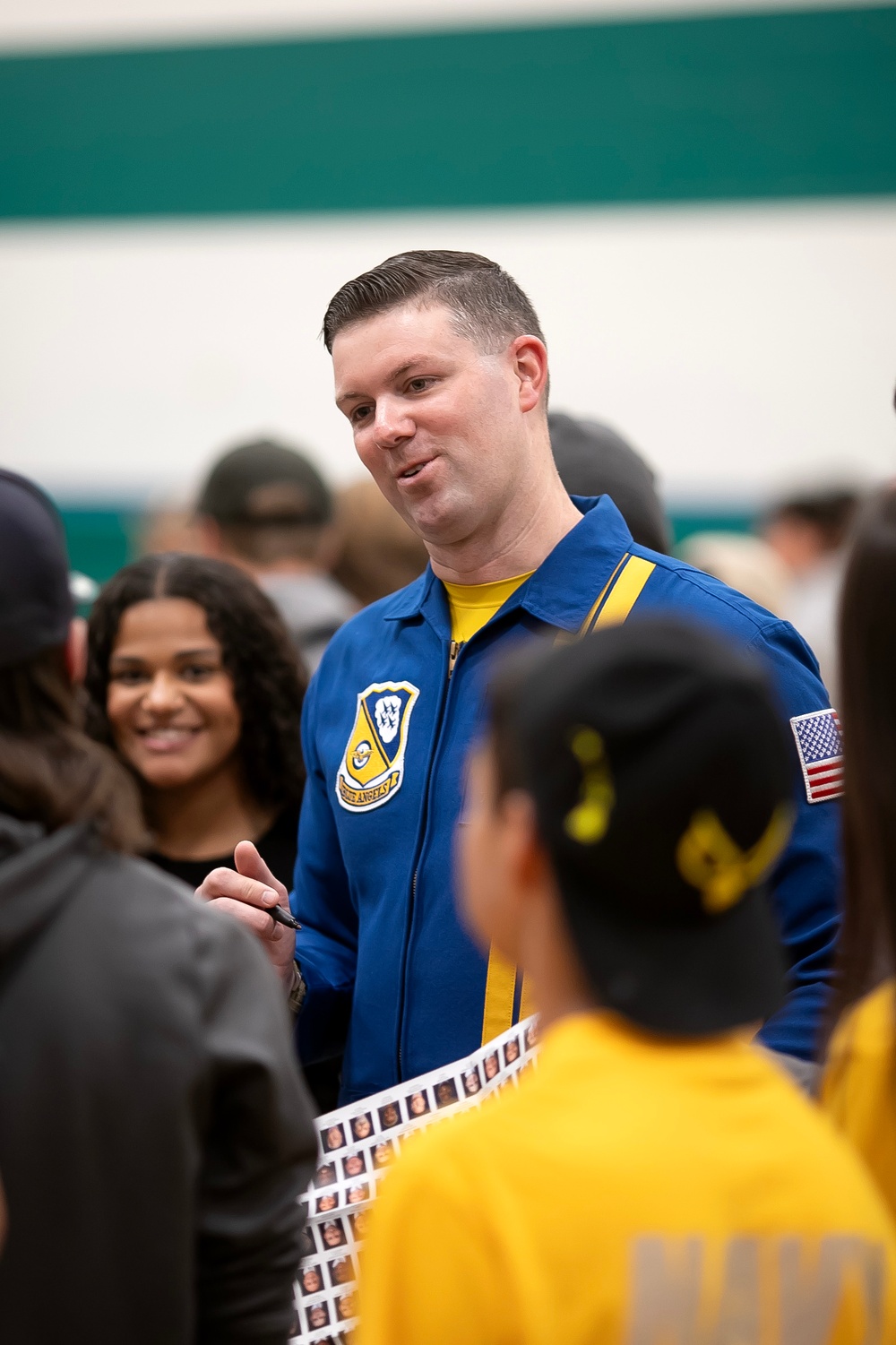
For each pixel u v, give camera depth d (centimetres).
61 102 1236
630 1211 159
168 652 394
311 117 1195
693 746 159
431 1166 167
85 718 400
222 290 1234
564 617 304
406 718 318
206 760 398
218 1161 211
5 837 199
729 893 164
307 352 1224
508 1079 271
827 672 786
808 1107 177
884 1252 167
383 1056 305
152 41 1212
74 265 1257
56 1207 193
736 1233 160
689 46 1116
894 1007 197
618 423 1172
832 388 1131
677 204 1141
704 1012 165
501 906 179
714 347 1148
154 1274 196
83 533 1280
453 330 301
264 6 1191
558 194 1161
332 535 592
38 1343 193
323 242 1209
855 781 202
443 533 308
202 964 208
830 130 1104
